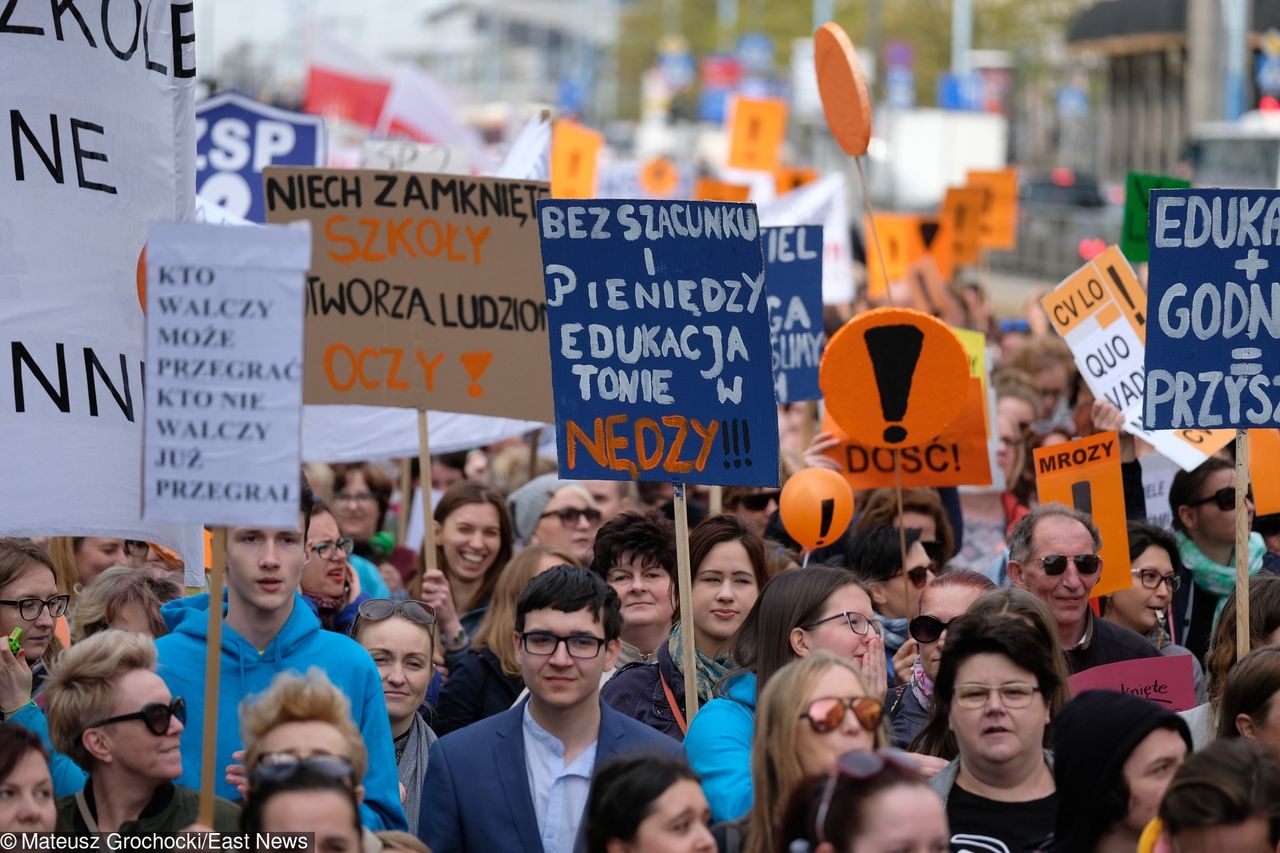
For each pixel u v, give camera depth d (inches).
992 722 451.5
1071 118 4488.2
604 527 640.4
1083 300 763.4
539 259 693.9
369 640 562.6
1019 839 451.5
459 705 633.6
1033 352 1189.7
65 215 530.6
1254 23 3009.4
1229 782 384.5
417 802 564.7
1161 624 673.0
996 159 3442.4
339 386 696.4
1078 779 425.7
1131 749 420.5
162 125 553.3
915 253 1509.6
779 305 807.7
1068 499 666.8
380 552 848.3
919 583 690.2
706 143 4793.3
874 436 662.5
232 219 783.1
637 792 399.2
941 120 3440.0
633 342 542.0
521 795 485.1
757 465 539.2
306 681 424.8
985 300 1545.3
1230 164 2748.5
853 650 496.1
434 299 695.7
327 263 697.0
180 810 455.5
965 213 1504.7
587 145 1326.3
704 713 498.0
